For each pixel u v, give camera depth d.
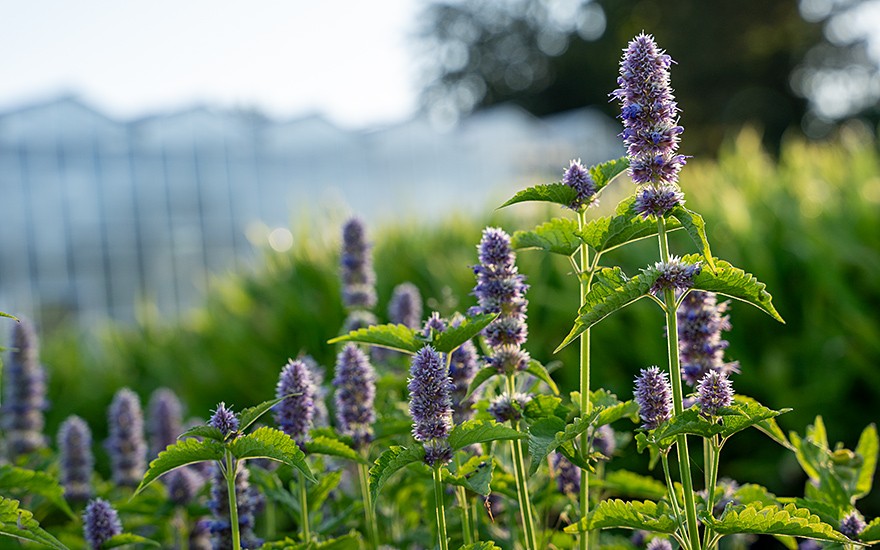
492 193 10.08
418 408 2.39
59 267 21.20
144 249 22.36
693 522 2.30
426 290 8.07
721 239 6.98
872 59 43.19
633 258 6.92
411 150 27.12
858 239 6.66
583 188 2.55
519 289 2.71
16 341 5.08
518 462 2.60
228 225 23.62
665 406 2.43
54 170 21.23
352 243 4.73
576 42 48.88
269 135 25.09
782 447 6.21
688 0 41.97
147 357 9.60
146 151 22.56
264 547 2.83
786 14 41.00
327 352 8.08
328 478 3.18
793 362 6.44
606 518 2.39
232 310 9.41
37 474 3.36
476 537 3.05
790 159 8.66
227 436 2.40
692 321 2.83
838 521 2.69
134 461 4.77
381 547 3.31
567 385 6.65
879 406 6.20
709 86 41.88
